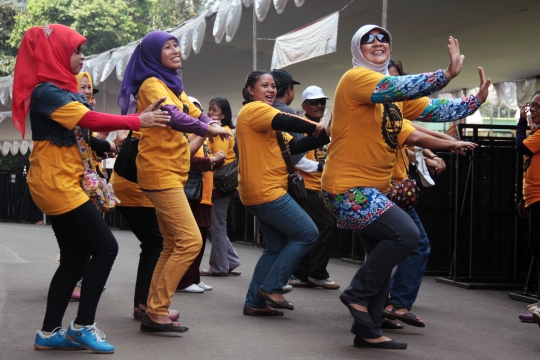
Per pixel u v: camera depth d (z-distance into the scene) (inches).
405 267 192.2
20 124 153.1
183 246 169.0
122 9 1199.6
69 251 155.3
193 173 231.9
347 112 155.3
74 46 150.9
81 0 1171.9
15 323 181.8
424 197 312.5
